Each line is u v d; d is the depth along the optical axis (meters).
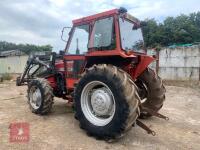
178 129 4.64
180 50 12.33
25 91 9.78
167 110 6.33
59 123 4.79
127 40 4.46
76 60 4.98
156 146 3.73
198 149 3.66
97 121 4.02
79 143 3.76
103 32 4.33
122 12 4.15
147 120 5.25
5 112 5.69
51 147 3.57
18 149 3.47
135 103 3.65
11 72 23.98
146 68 4.95
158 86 5.01
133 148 3.62
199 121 5.27
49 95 5.32
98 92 4.09
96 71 4.02
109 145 3.71
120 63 4.40
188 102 7.53
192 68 11.98
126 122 3.61
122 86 3.67
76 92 4.30
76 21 4.93
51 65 5.84
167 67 12.84
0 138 3.90
